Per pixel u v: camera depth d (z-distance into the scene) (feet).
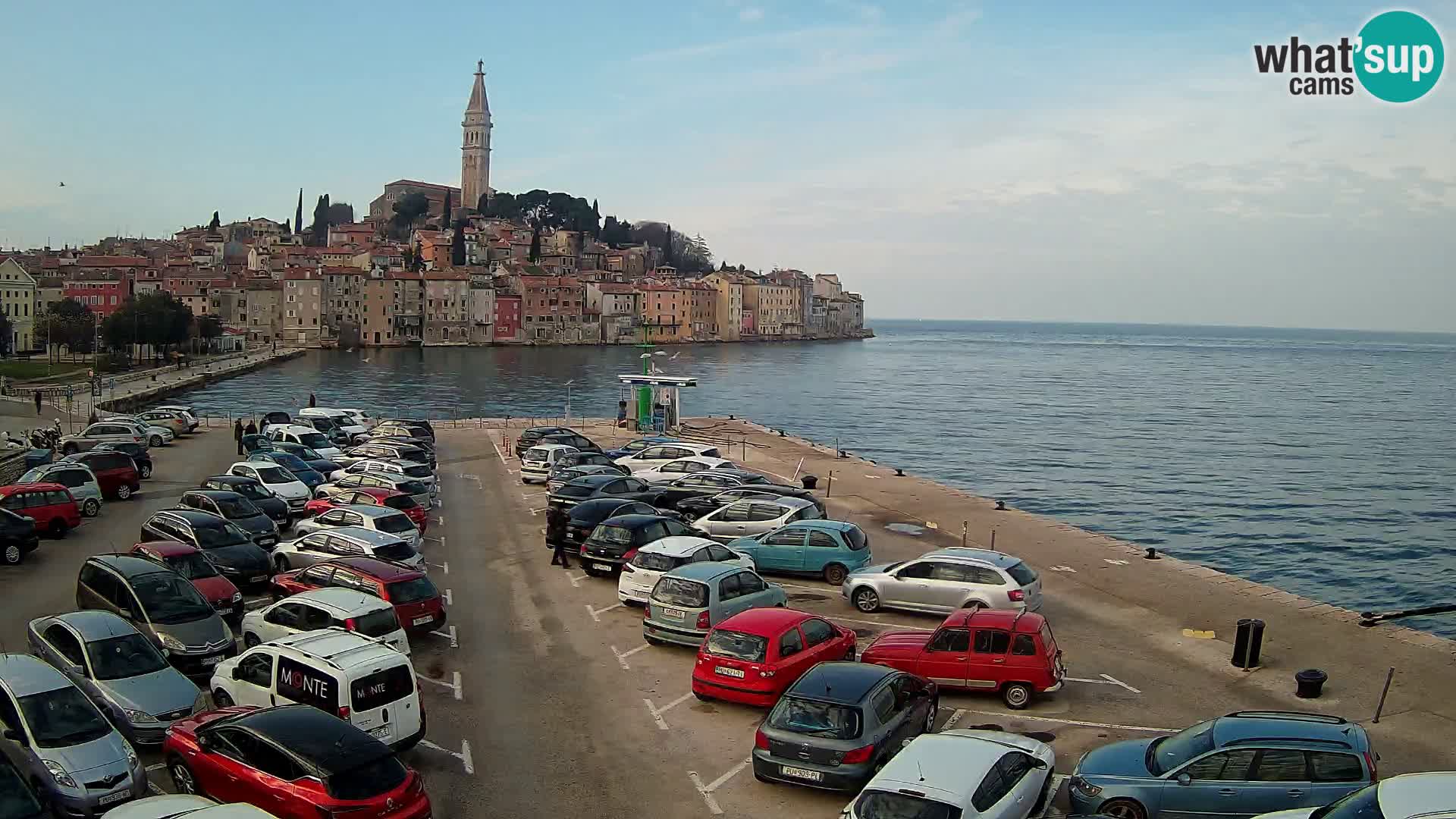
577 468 136.46
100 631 60.34
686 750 58.44
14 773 43.16
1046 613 87.30
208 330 573.33
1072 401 478.18
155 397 336.90
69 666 59.11
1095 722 62.69
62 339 471.21
